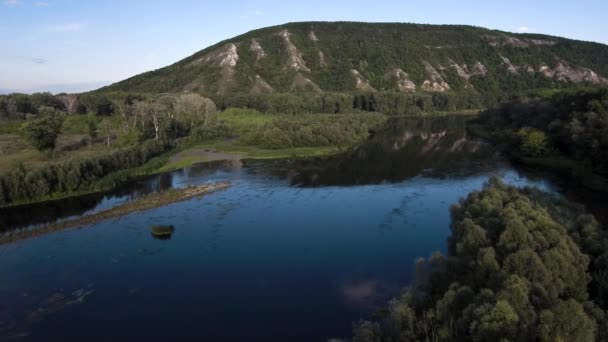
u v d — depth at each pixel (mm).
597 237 32969
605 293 27078
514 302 22625
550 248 29422
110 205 62500
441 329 23906
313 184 70562
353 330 28047
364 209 56594
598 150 64312
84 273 40344
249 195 65000
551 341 20453
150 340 30047
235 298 35219
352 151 100625
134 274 39969
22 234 50750
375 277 37719
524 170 74375
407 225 50031
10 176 63094
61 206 62188
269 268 40312
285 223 52469
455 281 28953
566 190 60562
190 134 117812
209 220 54344
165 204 61219
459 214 40781
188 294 36094
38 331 31266
